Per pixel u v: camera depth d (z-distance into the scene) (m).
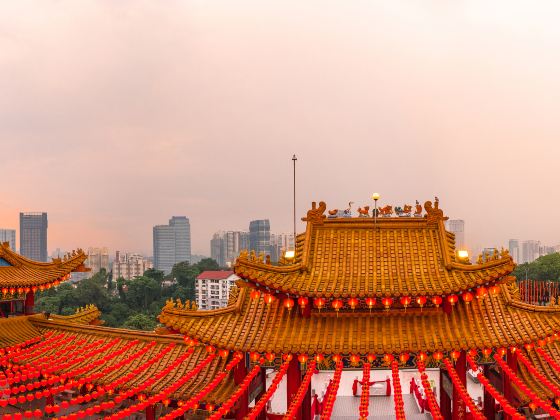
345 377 41.09
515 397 24.27
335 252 25.11
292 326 23.84
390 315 23.97
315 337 23.14
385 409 33.06
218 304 157.12
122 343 29.41
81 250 35.44
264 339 23.22
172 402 25.67
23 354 29.50
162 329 25.39
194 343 24.22
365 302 23.42
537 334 22.97
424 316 23.88
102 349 28.56
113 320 138.38
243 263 22.19
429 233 25.61
